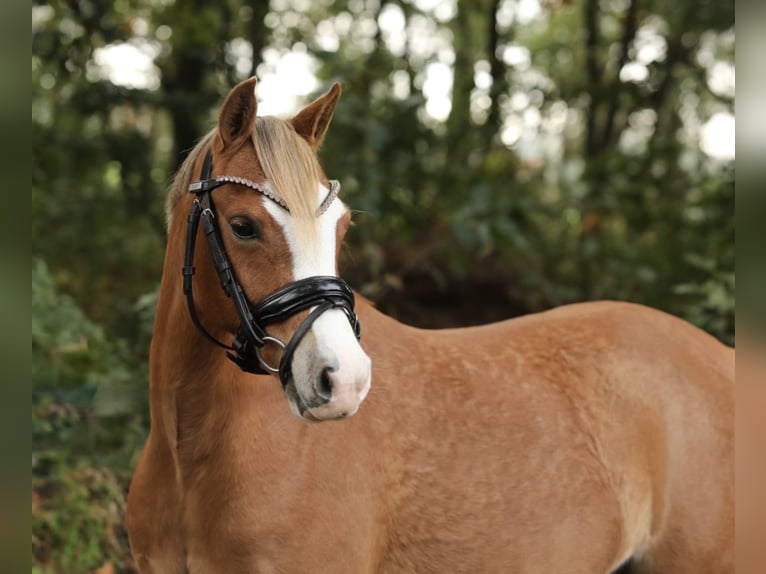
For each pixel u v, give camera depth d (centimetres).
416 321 497
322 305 158
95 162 552
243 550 179
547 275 575
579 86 658
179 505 187
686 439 220
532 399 210
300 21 689
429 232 520
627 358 224
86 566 292
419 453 195
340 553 183
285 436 183
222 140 173
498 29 695
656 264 536
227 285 168
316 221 164
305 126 188
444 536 194
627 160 580
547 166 675
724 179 540
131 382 342
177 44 548
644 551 223
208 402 183
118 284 547
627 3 691
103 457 322
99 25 523
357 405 153
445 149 550
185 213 184
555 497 203
